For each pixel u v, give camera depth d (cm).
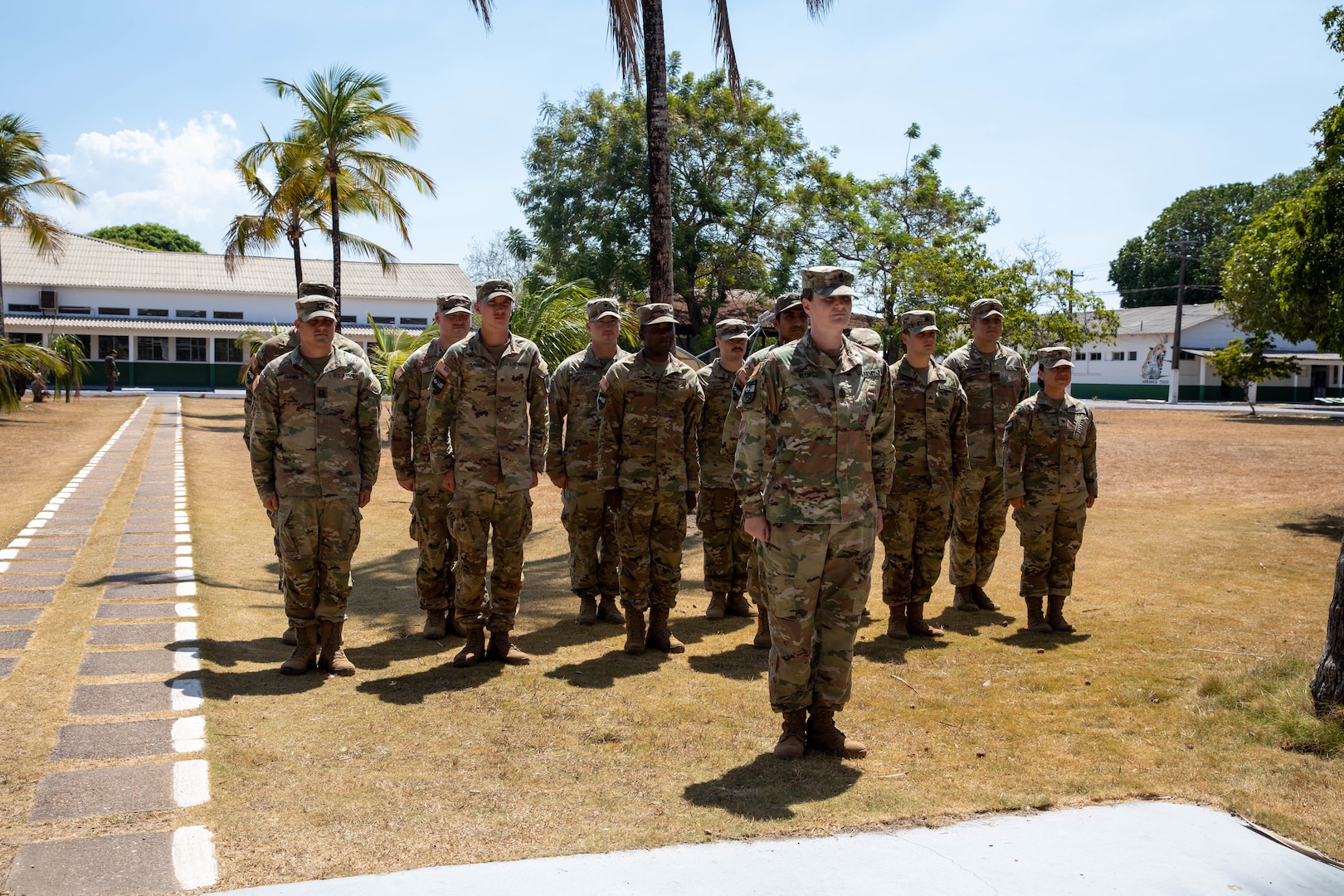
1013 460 627
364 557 938
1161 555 898
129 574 725
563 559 938
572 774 384
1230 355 3284
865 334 607
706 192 3089
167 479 1373
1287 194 5566
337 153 2262
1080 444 621
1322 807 352
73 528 935
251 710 450
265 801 347
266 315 4641
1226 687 478
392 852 309
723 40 1073
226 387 4544
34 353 2467
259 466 522
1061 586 626
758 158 3191
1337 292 1104
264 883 286
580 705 475
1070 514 621
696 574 860
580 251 3183
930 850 315
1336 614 436
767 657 578
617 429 581
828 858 308
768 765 396
